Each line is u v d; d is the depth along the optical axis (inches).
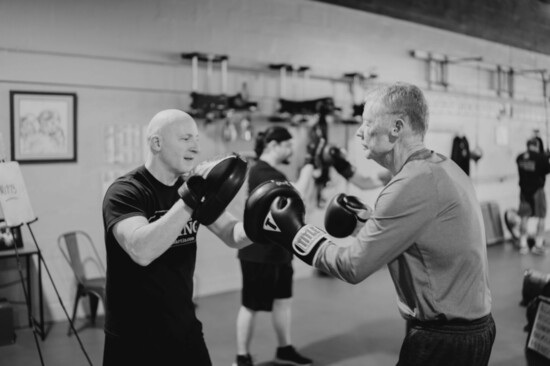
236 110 207.6
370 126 63.7
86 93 178.9
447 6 300.7
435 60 291.7
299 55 234.5
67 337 159.0
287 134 130.3
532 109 371.2
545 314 147.9
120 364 72.4
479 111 329.1
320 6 240.4
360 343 152.6
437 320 60.6
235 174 65.5
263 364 135.7
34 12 168.1
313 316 178.2
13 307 161.5
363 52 258.8
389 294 207.2
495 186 343.9
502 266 262.2
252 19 217.8
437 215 59.0
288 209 64.7
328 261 60.5
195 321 76.5
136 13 187.3
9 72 165.3
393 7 270.5
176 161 72.8
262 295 129.2
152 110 192.7
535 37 371.6
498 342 156.0
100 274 183.6
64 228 177.2
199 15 202.5
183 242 74.7
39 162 171.5
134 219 67.6
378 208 59.7
